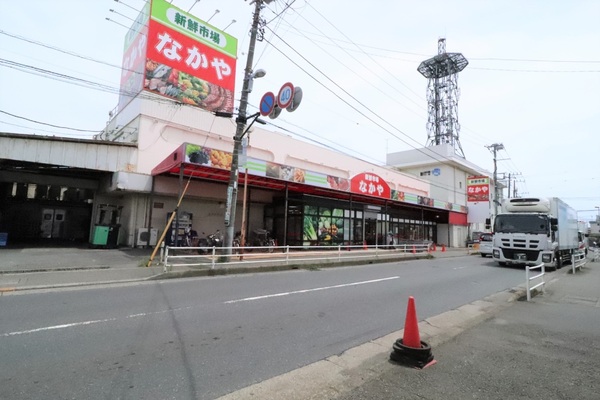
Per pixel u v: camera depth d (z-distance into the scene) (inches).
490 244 1003.3
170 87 738.2
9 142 526.3
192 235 661.3
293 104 455.8
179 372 153.6
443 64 1825.8
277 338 204.7
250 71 516.4
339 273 512.1
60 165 569.6
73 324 216.8
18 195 737.6
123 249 607.5
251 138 818.8
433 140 1843.0
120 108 842.8
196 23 796.0
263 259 591.8
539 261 647.1
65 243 695.7
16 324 213.6
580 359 179.8
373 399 130.8
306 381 146.9
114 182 607.2
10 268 384.2
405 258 807.7
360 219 971.9
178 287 349.1
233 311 262.8
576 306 320.8
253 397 131.6
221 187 729.6
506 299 355.9
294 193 793.6
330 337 210.4
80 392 132.2
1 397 126.1
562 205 752.3
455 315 277.9
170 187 653.3
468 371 161.2
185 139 709.3
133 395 131.3
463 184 1785.2
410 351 165.6
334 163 1048.8
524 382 150.0
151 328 214.4
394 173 1323.8
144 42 730.8
